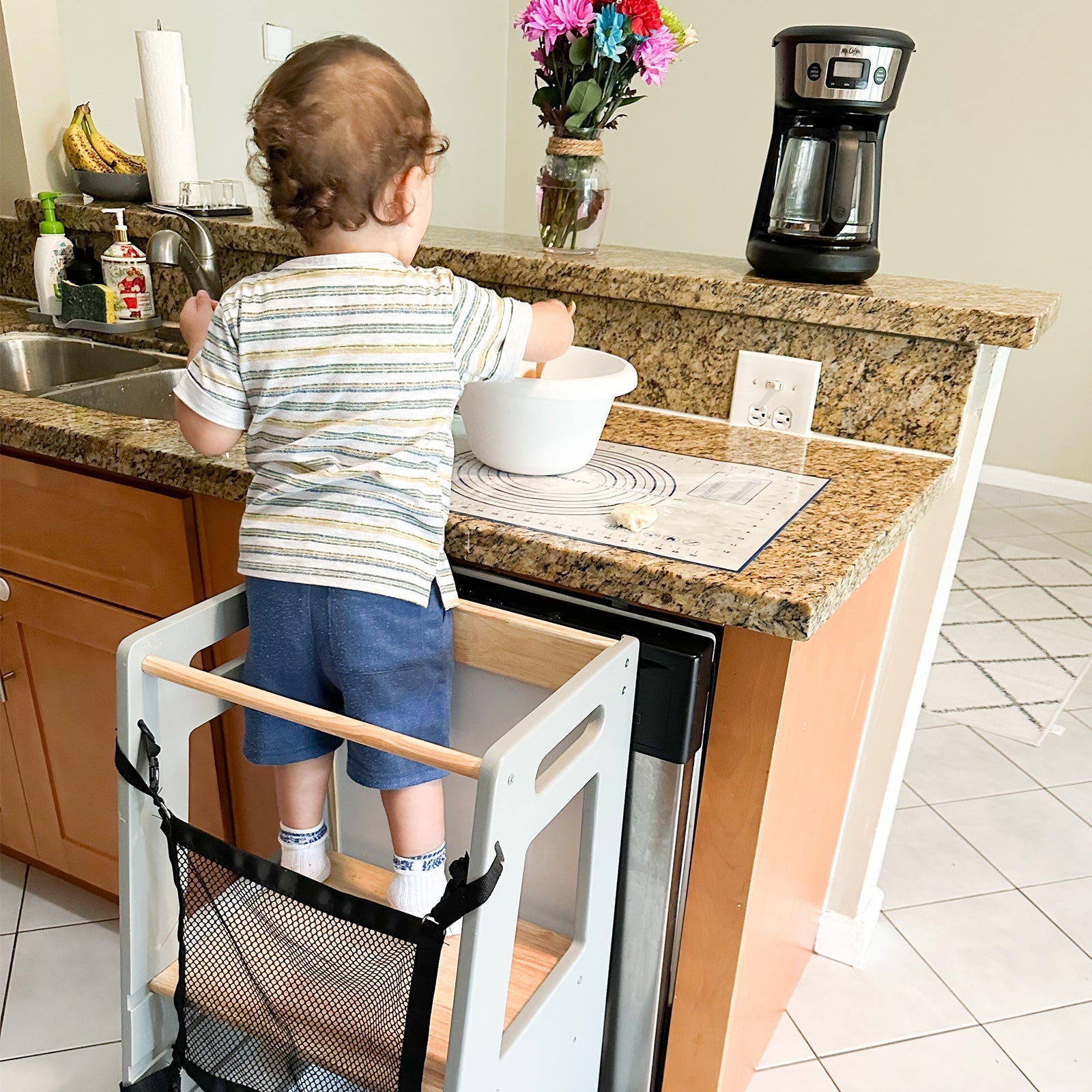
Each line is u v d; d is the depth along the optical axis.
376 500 0.95
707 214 4.70
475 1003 0.84
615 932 1.15
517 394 1.11
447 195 4.67
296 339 0.94
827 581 0.95
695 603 0.95
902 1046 1.59
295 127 0.90
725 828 1.09
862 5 4.07
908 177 4.19
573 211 1.48
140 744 0.96
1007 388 4.31
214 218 1.82
